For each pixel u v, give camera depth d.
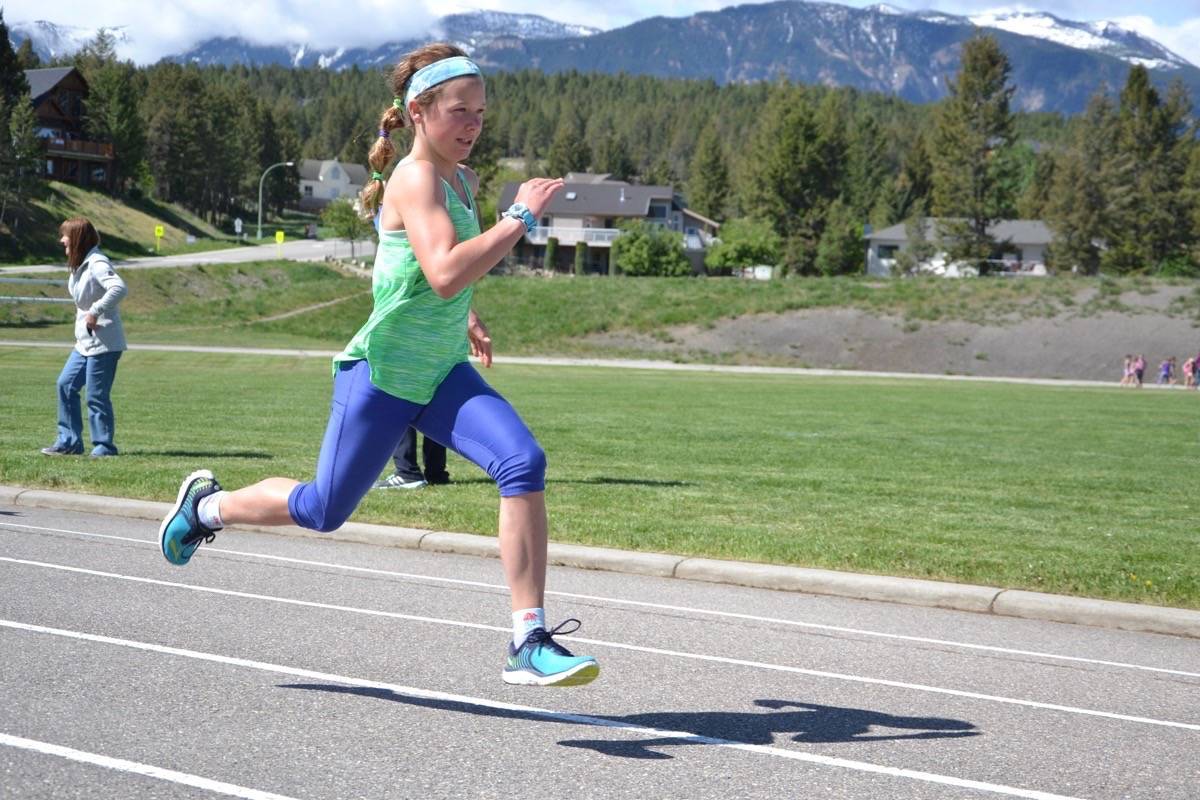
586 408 24.23
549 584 7.32
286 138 170.12
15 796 3.68
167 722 4.45
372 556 7.96
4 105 85.38
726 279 71.06
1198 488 13.66
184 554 4.84
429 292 4.21
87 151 103.88
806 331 62.97
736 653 5.83
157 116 130.25
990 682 5.48
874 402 30.69
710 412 24.39
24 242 82.62
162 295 70.44
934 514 10.32
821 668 5.62
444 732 4.45
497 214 119.31
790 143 107.88
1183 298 63.47
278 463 11.86
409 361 4.27
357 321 63.78
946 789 4.02
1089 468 15.63
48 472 10.42
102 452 11.97
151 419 17.56
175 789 3.78
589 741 4.40
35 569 7.13
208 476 4.82
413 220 4.11
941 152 98.12
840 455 15.91
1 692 4.75
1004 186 99.81
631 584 7.41
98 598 6.45
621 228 104.12
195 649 5.50
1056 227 100.50
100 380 11.85
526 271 109.25
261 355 43.88
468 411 4.34
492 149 129.00
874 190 143.88
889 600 7.21
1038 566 7.63
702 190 154.62
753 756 4.29
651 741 4.42
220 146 136.62
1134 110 99.00
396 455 10.80
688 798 3.84
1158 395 41.38
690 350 61.56
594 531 8.48
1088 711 5.06
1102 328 61.09
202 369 36.00
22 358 36.31
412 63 4.26
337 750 4.20
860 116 151.25
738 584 7.52
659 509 9.80
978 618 6.85
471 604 6.62
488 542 8.12
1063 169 101.25
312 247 112.56
